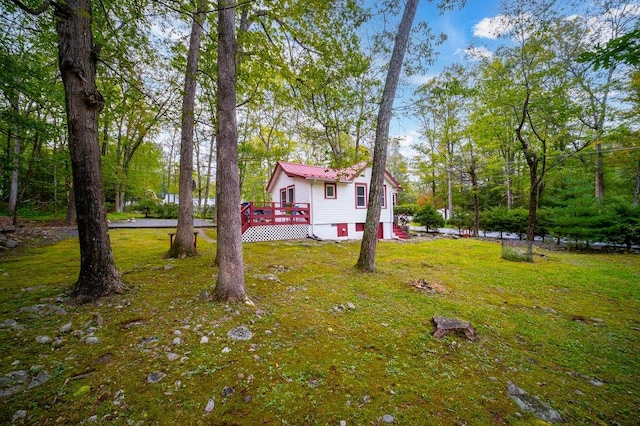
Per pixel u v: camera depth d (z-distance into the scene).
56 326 3.10
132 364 2.44
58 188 16.17
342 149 9.52
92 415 1.84
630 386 2.55
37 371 2.27
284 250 9.53
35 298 3.91
